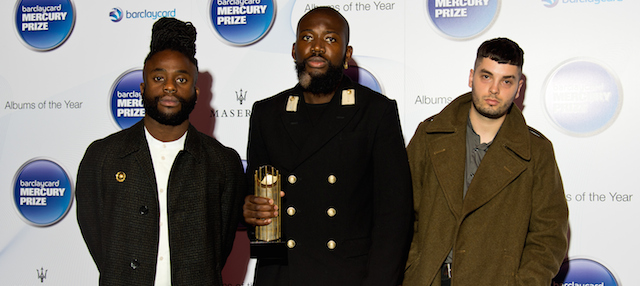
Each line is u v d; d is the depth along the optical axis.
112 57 2.42
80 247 2.43
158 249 1.59
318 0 2.31
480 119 1.77
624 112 2.14
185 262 1.58
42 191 2.45
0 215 2.47
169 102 1.62
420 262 1.73
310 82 1.62
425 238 1.74
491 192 1.67
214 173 1.69
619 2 2.13
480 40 2.22
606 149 2.15
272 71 2.34
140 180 1.59
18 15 2.47
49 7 2.45
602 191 2.15
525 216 1.69
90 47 2.43
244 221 1.75
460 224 1.67
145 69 1.67
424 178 1.81
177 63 1.64
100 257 1.66
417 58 2.25
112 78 2.42
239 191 1.79
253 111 1.79
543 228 1.70
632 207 2.13
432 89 2.25
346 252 1.57
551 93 2.18
